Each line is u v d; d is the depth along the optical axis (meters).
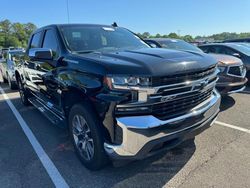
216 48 8.41
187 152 3.60
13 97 7.82
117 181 3.02
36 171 3.31
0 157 3.72
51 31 4.29
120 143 2.70
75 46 3.77
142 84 2.60
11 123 5.23
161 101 2.69
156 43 7.35
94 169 3.18
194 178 3.00
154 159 3.43
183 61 2.85
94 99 2.82
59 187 2.96
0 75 14.51
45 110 4.73
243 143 3.83
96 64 2.86
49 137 4.41
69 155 3.71
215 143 3.85
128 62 2.80
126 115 2.67
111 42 4.14
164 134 2.73
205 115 3.14
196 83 2.93
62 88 3.57
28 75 5.51
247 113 5.20
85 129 3.19
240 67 5.53
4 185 3.03
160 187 2.87
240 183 2.87
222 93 5.42
